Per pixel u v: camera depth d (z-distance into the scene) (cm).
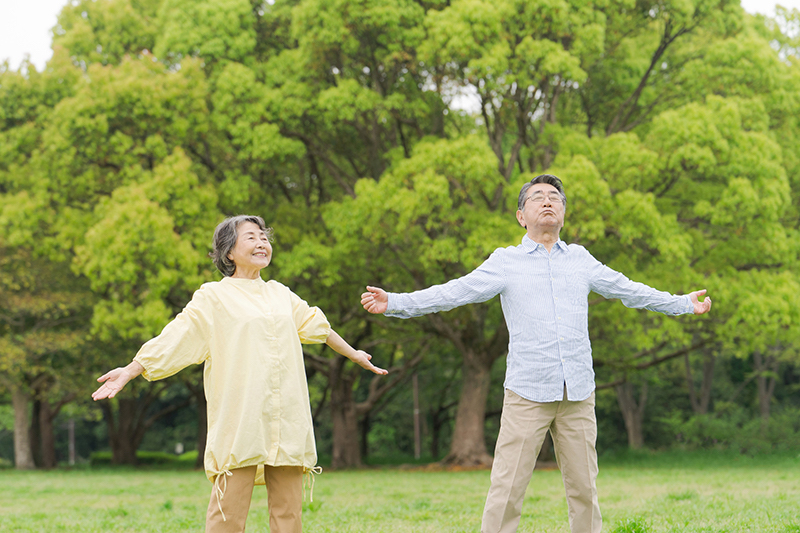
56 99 1834
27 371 2003
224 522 318
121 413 2541
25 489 1138
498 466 363
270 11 1719
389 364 2695
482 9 1379
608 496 817
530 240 382
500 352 1756
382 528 544
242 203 1714
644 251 1597
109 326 1744
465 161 1356
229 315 334
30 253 1955
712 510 612
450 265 1577
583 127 1872
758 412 3041
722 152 1373
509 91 1492
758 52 1470
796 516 540
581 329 367
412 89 1580
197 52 1642
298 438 329
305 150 1584
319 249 1566
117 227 1451
